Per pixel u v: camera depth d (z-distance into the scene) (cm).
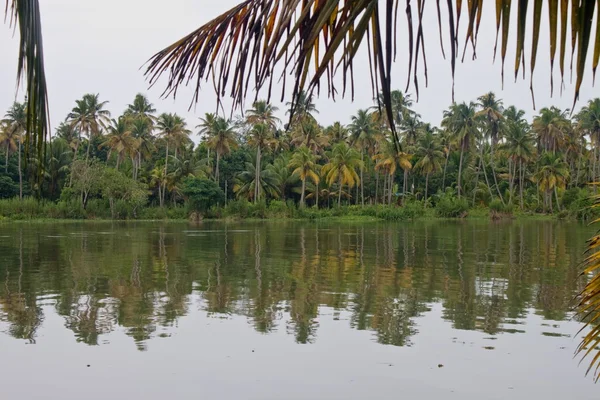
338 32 127
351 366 867
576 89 129
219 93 175
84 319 1180
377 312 1257
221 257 2425
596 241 239
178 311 1262
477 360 897
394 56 129
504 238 3641
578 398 736
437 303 1362
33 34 167
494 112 7150
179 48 186
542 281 1725
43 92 170
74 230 4381
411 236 3862
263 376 825
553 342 996
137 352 942
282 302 1373
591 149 6931
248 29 165
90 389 771
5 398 739
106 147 7838
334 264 2175
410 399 735
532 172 8481
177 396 741
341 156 6738
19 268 2023
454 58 127
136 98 7288
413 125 7969
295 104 133
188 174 6894
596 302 237
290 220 6619
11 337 1033
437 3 127
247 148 8194
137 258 2367
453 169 8325
